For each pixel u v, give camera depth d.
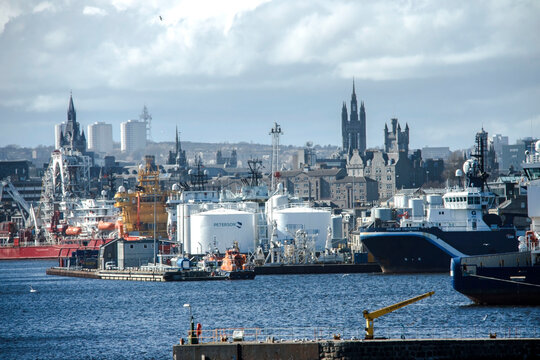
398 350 195.25
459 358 195.12
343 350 195.75
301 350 195.88
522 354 195.00
